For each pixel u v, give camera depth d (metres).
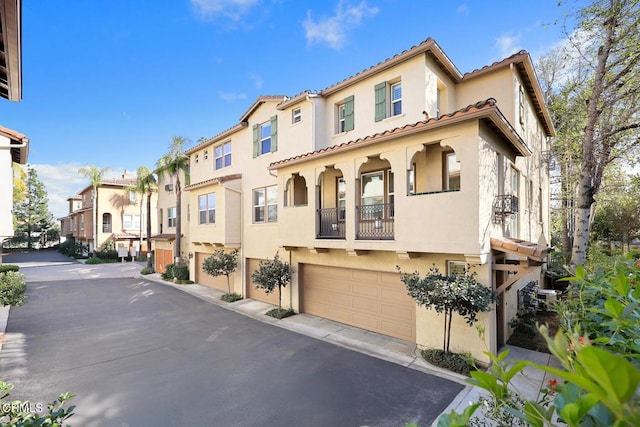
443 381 7.15
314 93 12.94
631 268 4.03
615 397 0.92
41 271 26.58
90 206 38.19
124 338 10.09
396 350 8.92
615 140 13.16
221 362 8.23
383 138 8.81
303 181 13.80
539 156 15.52
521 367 1.70
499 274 9.12
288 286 13.16
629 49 10.84
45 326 11.37
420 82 10.37
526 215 12.29
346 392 6.70
